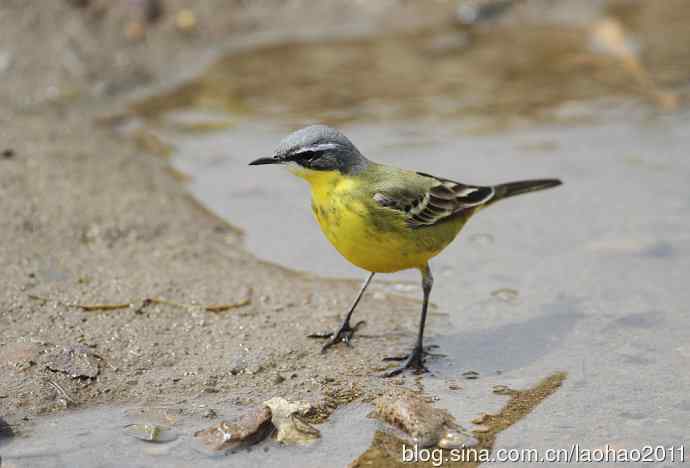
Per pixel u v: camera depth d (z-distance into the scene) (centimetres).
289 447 964
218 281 1312
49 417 1002
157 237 1430
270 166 1717
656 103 1881
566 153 1714
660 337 1172
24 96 1866
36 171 1561
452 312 1266
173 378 1080
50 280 1262
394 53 2141
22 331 1137
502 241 1463
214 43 2144
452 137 1773
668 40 2127
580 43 2152
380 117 1850
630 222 1485
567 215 1528
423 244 1137
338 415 1023
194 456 947
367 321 1236
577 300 1277
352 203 1098
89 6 2095
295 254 1436
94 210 1469
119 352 1120
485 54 2127
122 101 1933
